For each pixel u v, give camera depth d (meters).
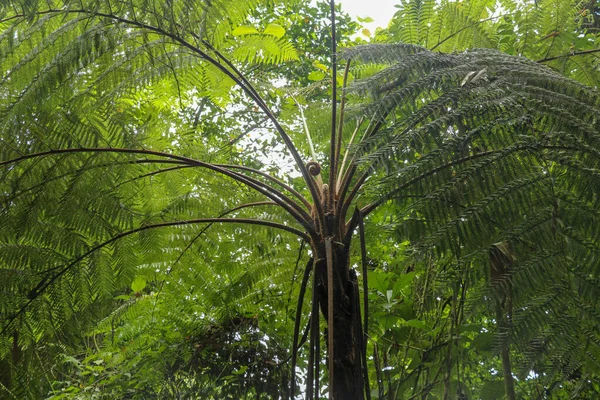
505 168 1.58
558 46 2.59
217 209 2.67
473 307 1.38
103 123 2.27
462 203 1.62
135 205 2.50
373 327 2.63
